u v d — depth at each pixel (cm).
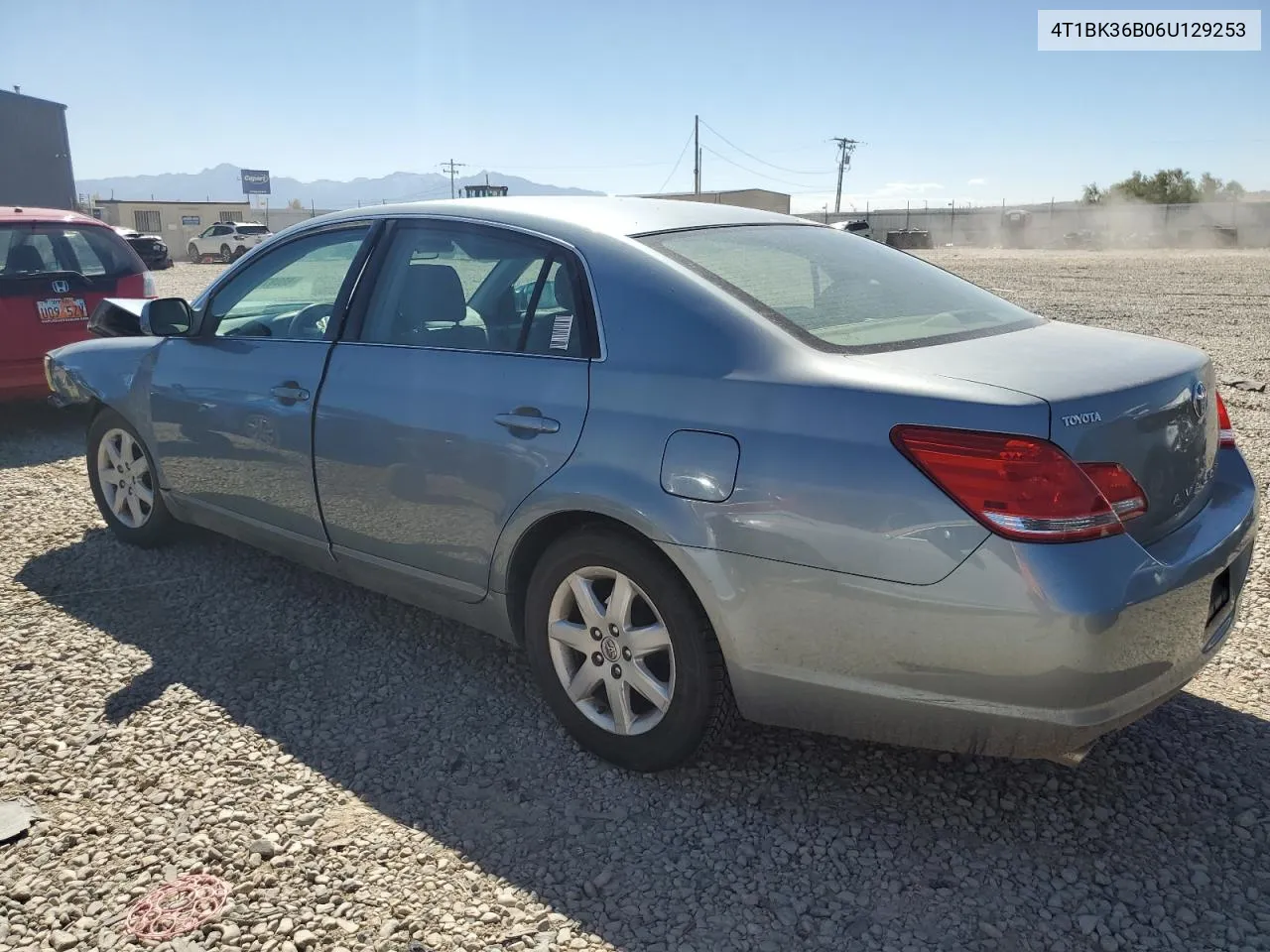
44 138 3094
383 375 348
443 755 314
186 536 501
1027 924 239
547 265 318
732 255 315
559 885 254
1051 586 226
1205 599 257
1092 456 235
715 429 266
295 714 338
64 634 399
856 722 262
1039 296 1781
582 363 297
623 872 259
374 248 372
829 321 286
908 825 277
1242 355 1073
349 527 366
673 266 297
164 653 384
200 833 273
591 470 287
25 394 729
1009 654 232
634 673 294
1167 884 253
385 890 252
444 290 343
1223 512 281
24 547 496
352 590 445
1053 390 239
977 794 291
